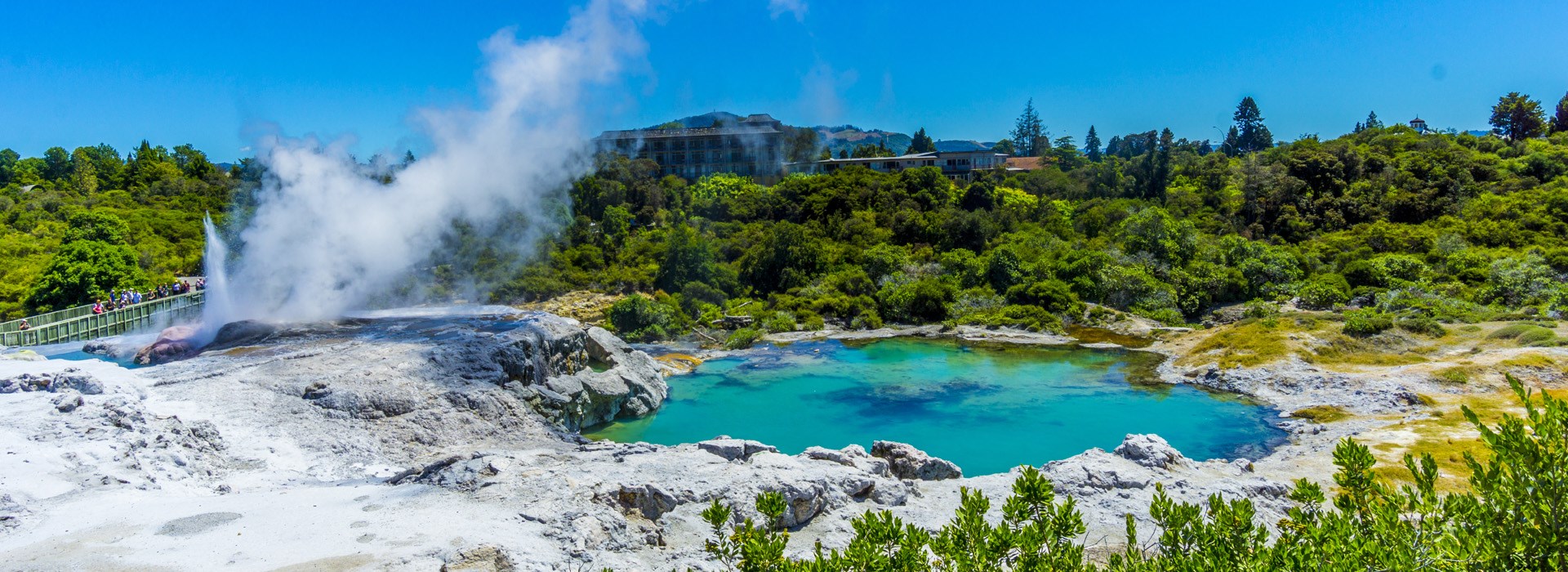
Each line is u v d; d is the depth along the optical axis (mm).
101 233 73250
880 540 11094
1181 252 75500
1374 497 11398
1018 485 11750
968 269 74438
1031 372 50844
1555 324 49938
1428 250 76062
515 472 22703
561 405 37188
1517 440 9508
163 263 75312
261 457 26359
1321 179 96688
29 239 77875
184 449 25359
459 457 24859
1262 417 40188
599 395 40781
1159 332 61719
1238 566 10375
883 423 40406
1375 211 89875
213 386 31641
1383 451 31016
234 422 28469
